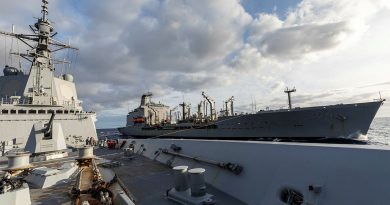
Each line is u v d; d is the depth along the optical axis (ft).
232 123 100.58
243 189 15.76
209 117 122.21
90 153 25.12
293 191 12.45
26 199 16.81
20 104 59.72
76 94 81.76
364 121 73.51
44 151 32.91
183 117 142.72
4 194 15.78
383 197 8.80
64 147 35.88
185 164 23.94
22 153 22.17
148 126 150.71
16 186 17.95
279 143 15.03
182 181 16.56
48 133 34.09
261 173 15.06
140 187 19.51
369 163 9.82
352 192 9.88
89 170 23.13
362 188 9.62
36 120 61.11
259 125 92.17
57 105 65.77
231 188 16.75
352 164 10.41
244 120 96.22
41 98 64.23
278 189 13.28
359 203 9.47
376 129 201.98
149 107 169.17
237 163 17.47
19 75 70.08
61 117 65.21
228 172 17.94
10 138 56.03
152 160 31.48
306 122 81.66
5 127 56.08
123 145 46.73
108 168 26.91
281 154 14.26
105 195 16.06
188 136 119.14
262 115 90.38
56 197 18.26
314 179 11.64
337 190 10.46
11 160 21.45
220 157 19.49
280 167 13.87
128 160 32.14
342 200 10.08
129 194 17.65
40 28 68.08
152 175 23.36
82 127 68.90
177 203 15.61
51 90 66.85
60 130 35.58
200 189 15.14
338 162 11.02
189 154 24.47
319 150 12.26
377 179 9.28
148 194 17.74
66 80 79.20
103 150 45.70
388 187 8.80
